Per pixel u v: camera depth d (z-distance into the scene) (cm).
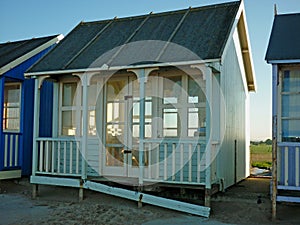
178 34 882
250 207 769
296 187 693
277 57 686
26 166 1093
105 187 834
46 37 1245
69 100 996
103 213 750
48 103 1148
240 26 1028
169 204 762
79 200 860
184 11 995
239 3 938
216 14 925
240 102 1127
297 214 723
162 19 997
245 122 1216
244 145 1193
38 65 926
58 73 884
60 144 930
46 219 707
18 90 1097
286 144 706
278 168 714
